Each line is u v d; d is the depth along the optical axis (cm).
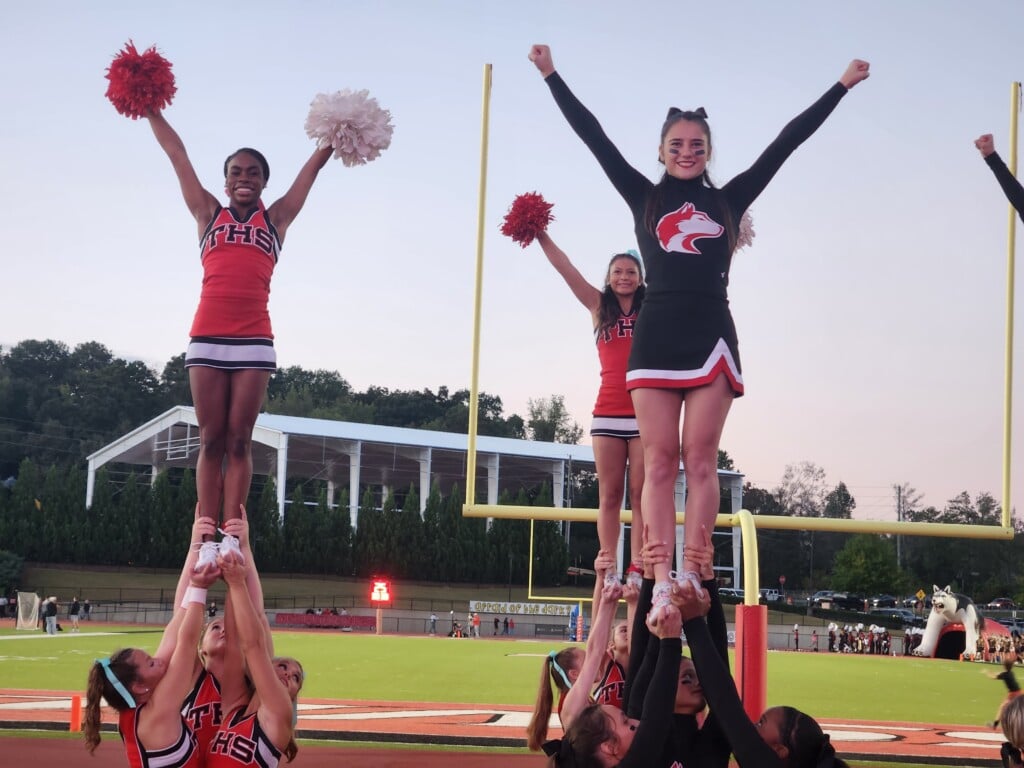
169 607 4506
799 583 7469
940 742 996
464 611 4822
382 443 5103
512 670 1825
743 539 752
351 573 5122
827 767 370
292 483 6962
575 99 485
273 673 445
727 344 443
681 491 2364
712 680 380
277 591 4869
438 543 5103
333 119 518
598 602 581
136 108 517
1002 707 399
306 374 10600
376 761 777
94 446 8638
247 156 516
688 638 391
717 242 455
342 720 991
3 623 3959
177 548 5262
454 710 1131
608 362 652
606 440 644
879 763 861
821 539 7588
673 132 465
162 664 455
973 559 7900
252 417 507
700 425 434
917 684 1855
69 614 4378
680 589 388
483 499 6178
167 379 9319
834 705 1389
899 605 6272
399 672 1714
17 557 4897
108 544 5184
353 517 5156
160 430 5244
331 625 4281
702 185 467
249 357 505
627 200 477
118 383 9112
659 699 379
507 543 5131
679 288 447
